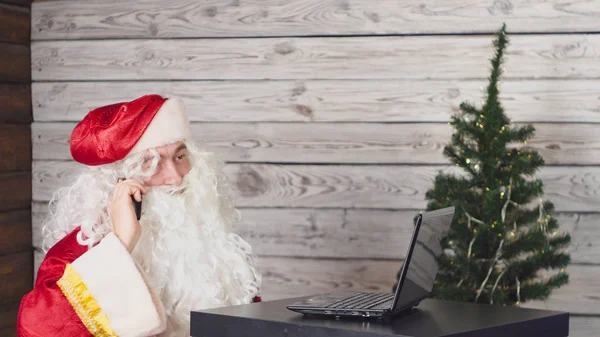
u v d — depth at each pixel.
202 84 2.88
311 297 1.49
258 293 2.05
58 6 2.99
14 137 2.95
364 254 2.80
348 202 2.80
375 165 2.79
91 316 1.64
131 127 1.86
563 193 2.67
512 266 2.23
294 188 2.83
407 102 2.76
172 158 1.93
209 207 1.98
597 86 2.65
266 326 1.17
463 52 2.72
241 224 2.87
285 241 2.84
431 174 2.75
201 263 1.89
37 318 1.64
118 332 1.64
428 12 2.73
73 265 1.67
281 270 2.85
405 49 2.75
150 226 1.89
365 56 2.78
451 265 2.26
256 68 2.85
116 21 2.95
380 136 2.78
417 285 1.33
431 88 2.74
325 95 2.81
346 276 2.81
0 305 2.85
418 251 1.31
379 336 1.07
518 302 2.22
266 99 2.84
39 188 3.01
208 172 2.00
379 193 2.78
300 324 1.14
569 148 2.67
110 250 1.69
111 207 1.80
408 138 2.76
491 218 2.20
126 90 2.95
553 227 2.28
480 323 1.18
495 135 2.24
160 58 2.92
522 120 2.69
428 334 1.06
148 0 2.92
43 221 2.99
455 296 2.18
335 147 2.80
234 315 1.21
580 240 2.66
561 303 2.68
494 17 2.70
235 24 2.86
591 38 2.65
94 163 1.89
